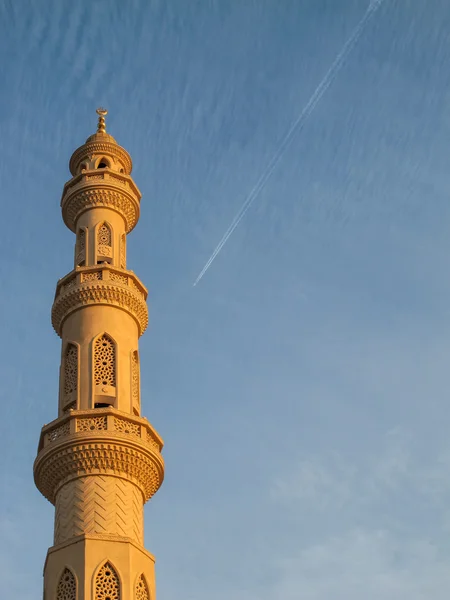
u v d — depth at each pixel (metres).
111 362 41.62
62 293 43.72
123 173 50.88
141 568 35.97
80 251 46.66
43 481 38.84
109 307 43.12
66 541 35.66
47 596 35.00
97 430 38.09
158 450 40.53
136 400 42.19
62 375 41.88
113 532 36.41
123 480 38.09
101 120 53.28
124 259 47.06
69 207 48.09
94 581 34.41
